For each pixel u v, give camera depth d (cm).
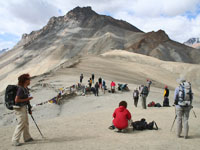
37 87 3003
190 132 711
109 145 541
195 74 10275
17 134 552
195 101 3428
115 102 2195
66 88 2639
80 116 1186
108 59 9369
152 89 3969
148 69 8369
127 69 7431
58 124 919
